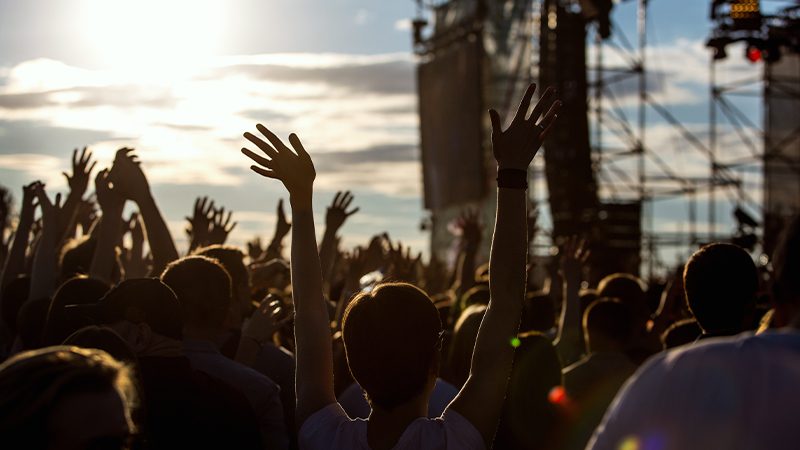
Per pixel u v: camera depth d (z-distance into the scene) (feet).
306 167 9.88
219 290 12.23
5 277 17.93
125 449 6.45
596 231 81.25
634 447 6.40
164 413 10.52
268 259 21.45
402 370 8.80
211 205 18.56
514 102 106.11
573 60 89.10
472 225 22.74
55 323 11.75
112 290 11.05
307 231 9.93
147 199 14.55
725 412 6.18
